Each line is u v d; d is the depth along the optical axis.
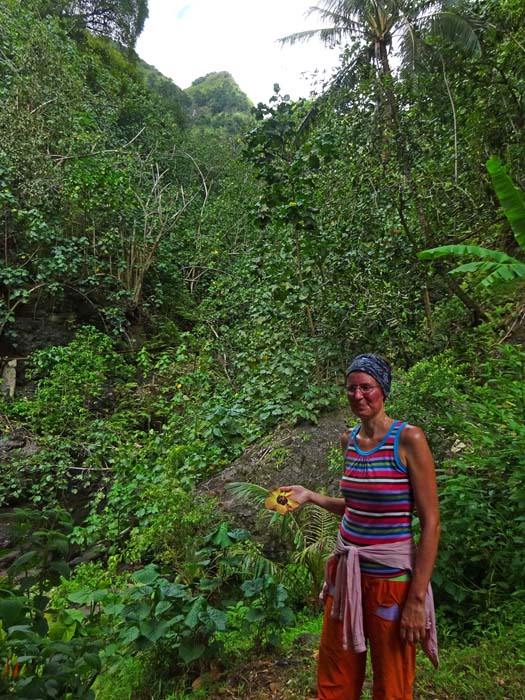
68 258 10.09
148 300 11.97
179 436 6.86
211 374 8.95
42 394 7.92
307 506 4.31
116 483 6.20
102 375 8.73
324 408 6.04
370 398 1.84
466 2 8.72
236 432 6.25
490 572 3.11
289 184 6.76
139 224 11.71
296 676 2.79
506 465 3.24
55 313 10.38
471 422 3.90
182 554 3.95
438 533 1.73
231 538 3.41
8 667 1.74
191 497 4.58
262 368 7.07
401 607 1.74
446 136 8.63
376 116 8.31
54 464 7.21
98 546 5.62
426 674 2.59
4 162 9.60
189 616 2.69
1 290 9.70
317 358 6.84
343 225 7.89
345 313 7.07
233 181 16.19
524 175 7.97
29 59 11.34
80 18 20.39
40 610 2.07
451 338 7.28
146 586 2.92
